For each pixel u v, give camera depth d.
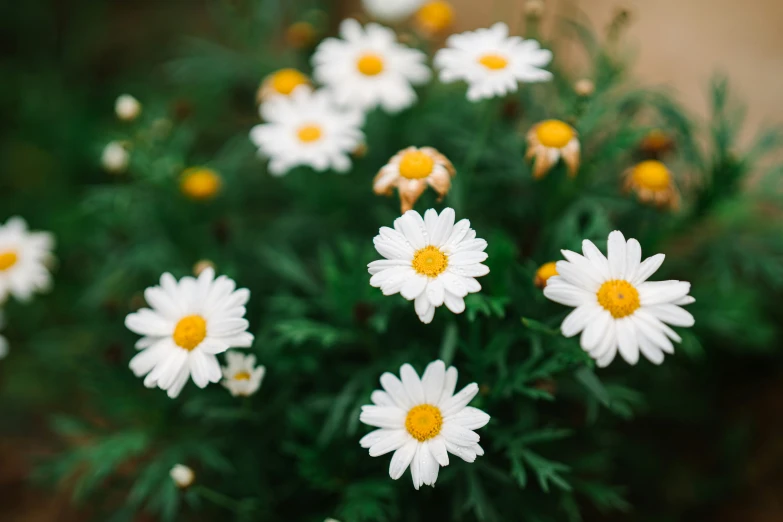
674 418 0.46
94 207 0.46
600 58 0.42
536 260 0.39
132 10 0.71
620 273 0.30
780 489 0.44
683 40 0.61
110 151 0.44
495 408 0.37
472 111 0.45
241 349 0.39
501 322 0.36
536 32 0.43
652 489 0.45
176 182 0.44
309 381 0.40
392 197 0.44
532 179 0.41
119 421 0.46
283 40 0.60
